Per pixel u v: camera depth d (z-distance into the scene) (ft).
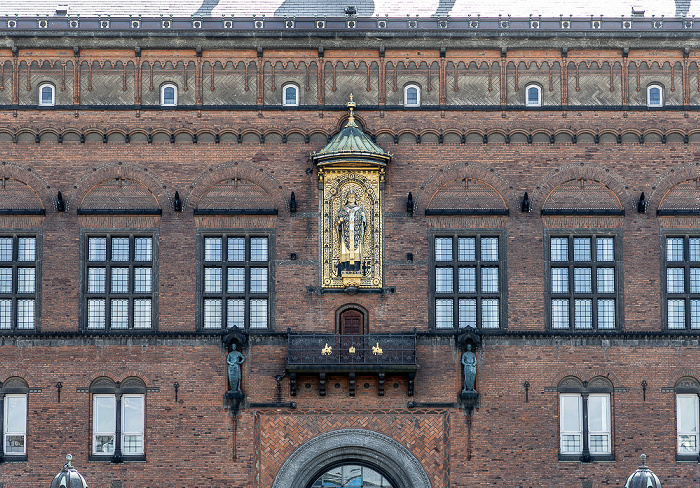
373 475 134.00
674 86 137.18
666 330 134.10
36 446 131.13
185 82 136.56
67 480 114.21
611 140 136.77
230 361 131.54
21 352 132.26
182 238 134.62
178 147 135.95
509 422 132.36
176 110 135.95
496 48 136.98
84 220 134.62
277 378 132.46
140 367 132.36
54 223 134.51
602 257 135.95
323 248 134.62
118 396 132.05
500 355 133.28
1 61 136.05
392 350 131.23
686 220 135.74
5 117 135.33
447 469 131.85
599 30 135.64
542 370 132.98
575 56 137.39
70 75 136.26
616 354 133.39
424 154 136.26
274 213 134.82
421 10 142.82
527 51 137.28
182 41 135.95
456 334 133.28
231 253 135.33
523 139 136.67
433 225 135.33
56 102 135.95
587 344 133.49
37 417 131.54
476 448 132.05
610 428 133.28
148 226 134.82
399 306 134.00
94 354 132.36
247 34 135.64
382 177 135.44
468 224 135.44
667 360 133.39
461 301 135.03
